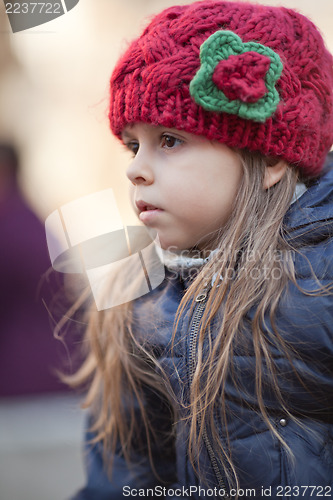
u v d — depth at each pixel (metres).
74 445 3.74
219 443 1.77
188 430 1.86
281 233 1.79
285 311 1.71
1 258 3.37
